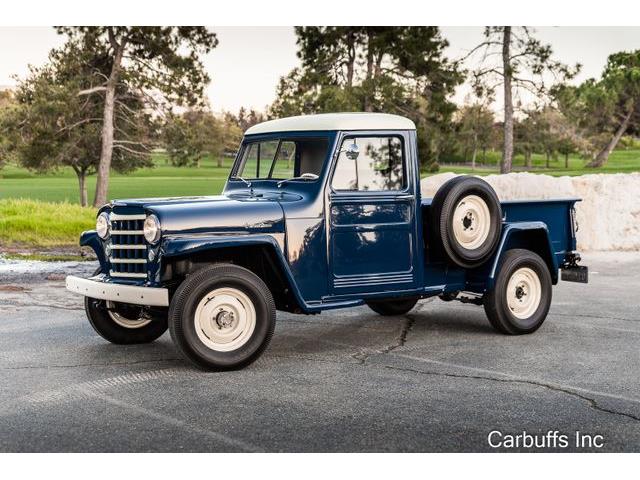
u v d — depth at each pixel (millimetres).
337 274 7355
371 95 34844
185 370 6777
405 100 36094
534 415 5469
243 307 6785
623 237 16891
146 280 6871
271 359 7219
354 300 7441
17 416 5457
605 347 7664
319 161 7383
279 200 7234
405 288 7715
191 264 7086
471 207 7816
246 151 8102
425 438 4984
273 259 6973
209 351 6629
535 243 8648
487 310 8188
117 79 37406
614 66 48750
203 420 5363
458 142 37594
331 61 36562
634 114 48594
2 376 6566
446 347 7707
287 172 7645
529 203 8383
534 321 8328
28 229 18547
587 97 47344
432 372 6688
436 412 5539
